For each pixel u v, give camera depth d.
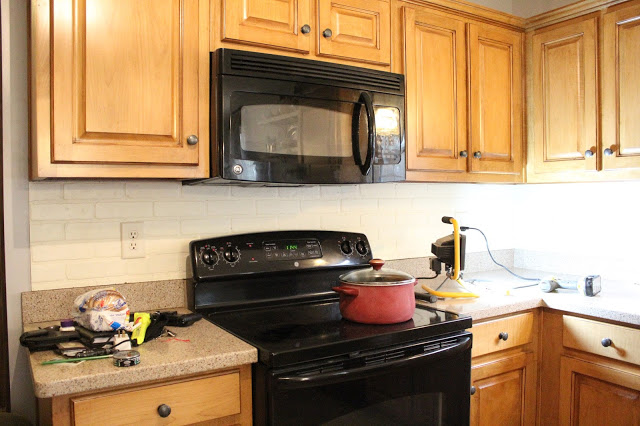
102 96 1.41
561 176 2.22
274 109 1.61
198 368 1.24
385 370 1.44
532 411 2.01
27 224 1.58
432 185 2.50
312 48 1.77
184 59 1.53
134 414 1.19
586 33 2.11
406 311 1.60
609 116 2.04
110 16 1.42
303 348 1.33
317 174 1.69
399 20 1.99
